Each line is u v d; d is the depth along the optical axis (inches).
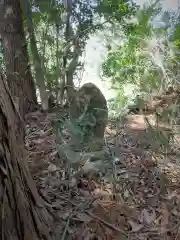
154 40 174.9
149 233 87.2
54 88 182.2
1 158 55.0
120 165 116.1
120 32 175.5
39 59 177.8
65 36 172.7
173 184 107.3
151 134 125.1
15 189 58.7
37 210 69.1
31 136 145.9
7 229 58.3
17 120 63.3
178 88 176.6
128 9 166.7
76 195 101.0
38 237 67.4
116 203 97.6
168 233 87.4
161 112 145.4
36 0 163.0
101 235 85.3
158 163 117.0
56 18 165.5
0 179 55.2
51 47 179.8
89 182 107.5
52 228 76.7
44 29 173.9
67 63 180.2
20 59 179.5
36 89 203.6
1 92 54.9
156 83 175.6
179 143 132.2
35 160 120.1
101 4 161.5
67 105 172.6
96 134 117.0
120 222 90.5
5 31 176.2
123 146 127.8
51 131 147.0
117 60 173.2
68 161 112.3
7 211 57.5
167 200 99.8
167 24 181.8
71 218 89.1
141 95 171.3
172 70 176.9
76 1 165.0
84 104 115.3
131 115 160.7
